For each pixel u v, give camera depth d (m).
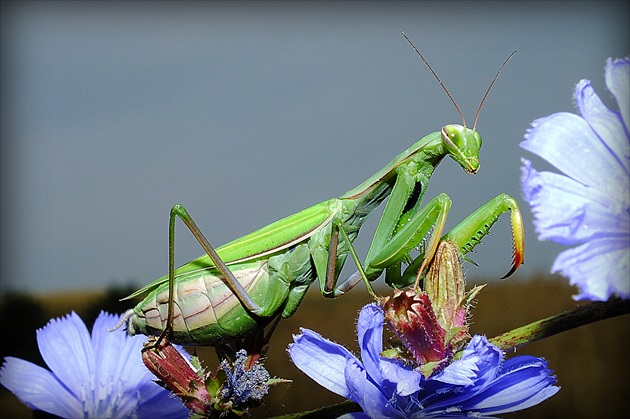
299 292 0.37
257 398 0.34
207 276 0.36
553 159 0.32
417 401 0.32
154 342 0.34
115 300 0.49
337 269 0.37
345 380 0.32
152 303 0.36
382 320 0.32
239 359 0.34
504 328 0.67
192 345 0.36
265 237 0.36
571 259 0.31
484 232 0.34
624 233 0.31
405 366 0.32
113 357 0.34
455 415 0.32
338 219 0.36
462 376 0.32
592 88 0.32
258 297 0.36
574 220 0.31
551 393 0.32
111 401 0.34
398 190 0.36
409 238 0.35
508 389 0.32
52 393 0.33
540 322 0.33
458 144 0.36
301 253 0.36
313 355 0.33
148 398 0.34
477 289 0.33
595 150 0.32
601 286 0.31
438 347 0.32
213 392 0.34
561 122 0.32
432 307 0.32
